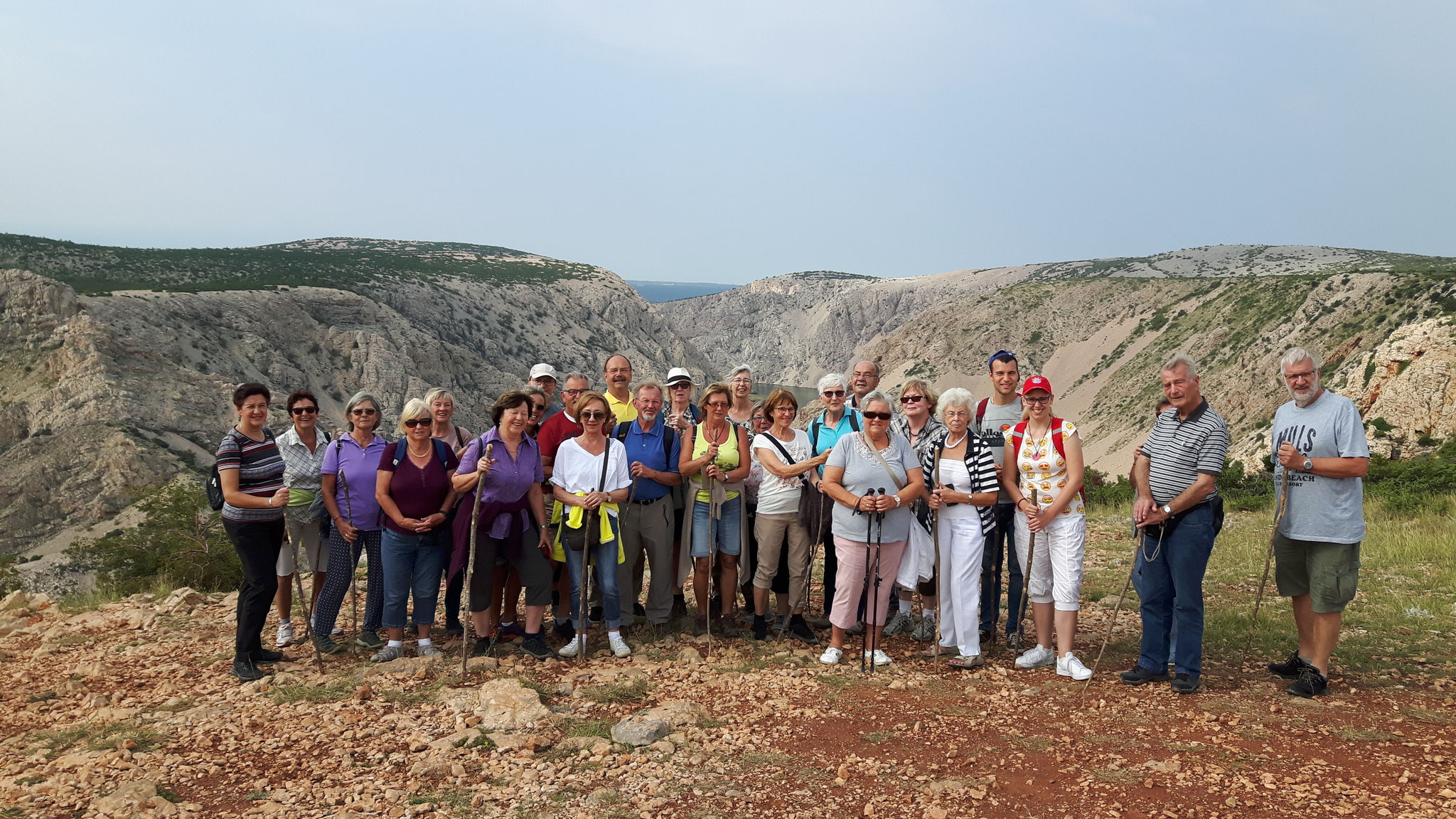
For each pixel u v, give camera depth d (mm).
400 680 5934
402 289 126812
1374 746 4535
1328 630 5477
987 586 6969
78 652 7398
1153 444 5812
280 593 7133
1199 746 4559
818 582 9375
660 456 7059
